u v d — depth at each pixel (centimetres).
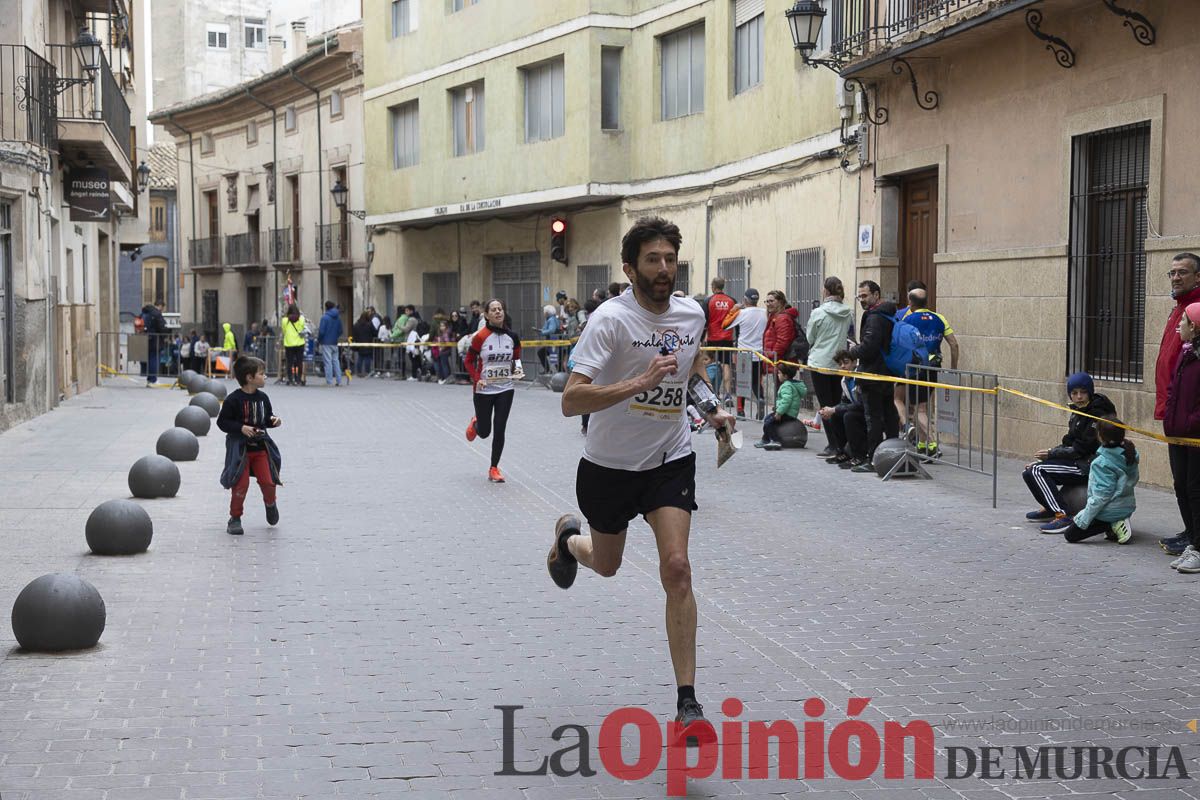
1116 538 941
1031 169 1374
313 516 1088
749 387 1772
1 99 1852
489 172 2964
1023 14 1302
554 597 791
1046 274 1345
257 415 1002
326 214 3994
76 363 2561
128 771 491
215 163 4769
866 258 1736
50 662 643
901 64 1579
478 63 2989
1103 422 927
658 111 2548
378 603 774
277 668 634
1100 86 1255
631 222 2648
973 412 1433
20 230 1884
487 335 1277
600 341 530
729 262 2280
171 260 6222
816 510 1098
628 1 2608
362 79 3716
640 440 539
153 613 747
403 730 541
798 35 1642
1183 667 638
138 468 1180
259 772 491
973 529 1005
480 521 1066
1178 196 1146
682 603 518
